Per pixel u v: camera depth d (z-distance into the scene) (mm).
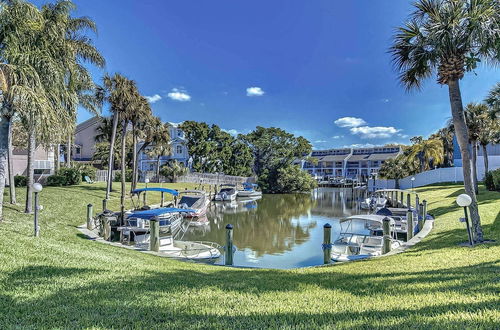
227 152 56188
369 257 9742
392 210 18875
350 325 3227
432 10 8391
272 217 25406
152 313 3744
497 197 18688
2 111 10641
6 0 10945
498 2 7770
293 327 3264
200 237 17469
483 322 3066
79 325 3322
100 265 6520
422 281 5090
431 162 48906
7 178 24469
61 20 13367
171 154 49031
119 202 23172
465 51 8375
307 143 64500
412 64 9148
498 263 5758
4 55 10484
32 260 6188
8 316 3543
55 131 11852
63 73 12680
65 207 17312
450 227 11906
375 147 86000
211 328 3275
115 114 23188
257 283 5680
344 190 63969
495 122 22562
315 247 15062
